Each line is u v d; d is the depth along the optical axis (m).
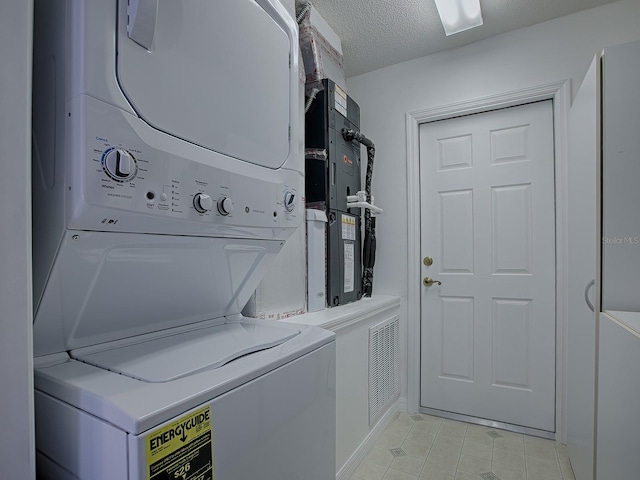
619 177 1.25
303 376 0.77
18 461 0.46
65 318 0.60
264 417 0.65
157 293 0.73
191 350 0.70
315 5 1.84
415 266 2.35
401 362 2.35
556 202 1.99
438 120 2.34
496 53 2.12
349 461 1.61
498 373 2.14
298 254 1.59
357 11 1.89
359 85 2.55
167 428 0.47
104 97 0.49
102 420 0.48
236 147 0.74
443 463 1.73
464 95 2.20
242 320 1.03
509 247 2.13
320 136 1.81
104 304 0.64
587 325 1.40
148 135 0.55
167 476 0.47
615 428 1.07
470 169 2.25
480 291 2.20
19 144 0.46
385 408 2.08
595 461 1.27
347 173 1.99
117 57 0.51
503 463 1.73
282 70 0.90
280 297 1.46
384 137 2.46
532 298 2.07
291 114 0.94
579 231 1.52
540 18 1.96
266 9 0.86
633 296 1.23
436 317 2.32
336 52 2.10
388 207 2.43
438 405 2.29
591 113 1.35
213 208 0.66
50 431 0.55
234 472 0.57
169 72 0.59
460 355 2.24
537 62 2.01
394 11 1.89
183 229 0.64
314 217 1.67
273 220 0.84
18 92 0.46
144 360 0.64
